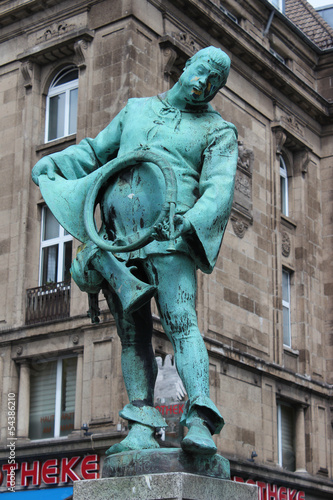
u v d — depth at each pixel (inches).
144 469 145.3
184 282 156.6
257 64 1016.9
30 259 866.1
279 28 1107.3
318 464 1016.2
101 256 159.5
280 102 1068.5
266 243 1002.7
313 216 1115.3
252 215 983.6
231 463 861.2
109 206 161.5
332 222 1133.1
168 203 147.7
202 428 148.0
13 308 854.5
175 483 138.3
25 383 828.0
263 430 926.4
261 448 917.2
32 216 878.4
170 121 164.9
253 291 959.6
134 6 850.1
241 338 923.4
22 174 896.3
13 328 840.9
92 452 765.3
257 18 1068.5
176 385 701.3
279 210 1037.2
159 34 877.2
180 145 161.9
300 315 1055.6
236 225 951.0
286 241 1056.8
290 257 1060.5
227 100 976.3
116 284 157.2
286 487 949.8
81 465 770.2
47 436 810.8
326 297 1109.1
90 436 758.5
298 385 1003.3
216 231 152.6
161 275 156.2
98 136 175.3
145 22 861.8
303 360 1039.0
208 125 164.4
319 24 1256.8
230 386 887.1
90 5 878.4
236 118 987.3
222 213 152.9
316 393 1042.7
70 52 896.3
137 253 158.1
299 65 1151.6
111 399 756.6
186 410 151.0
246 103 1009.5
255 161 1008.2
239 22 1041.5
